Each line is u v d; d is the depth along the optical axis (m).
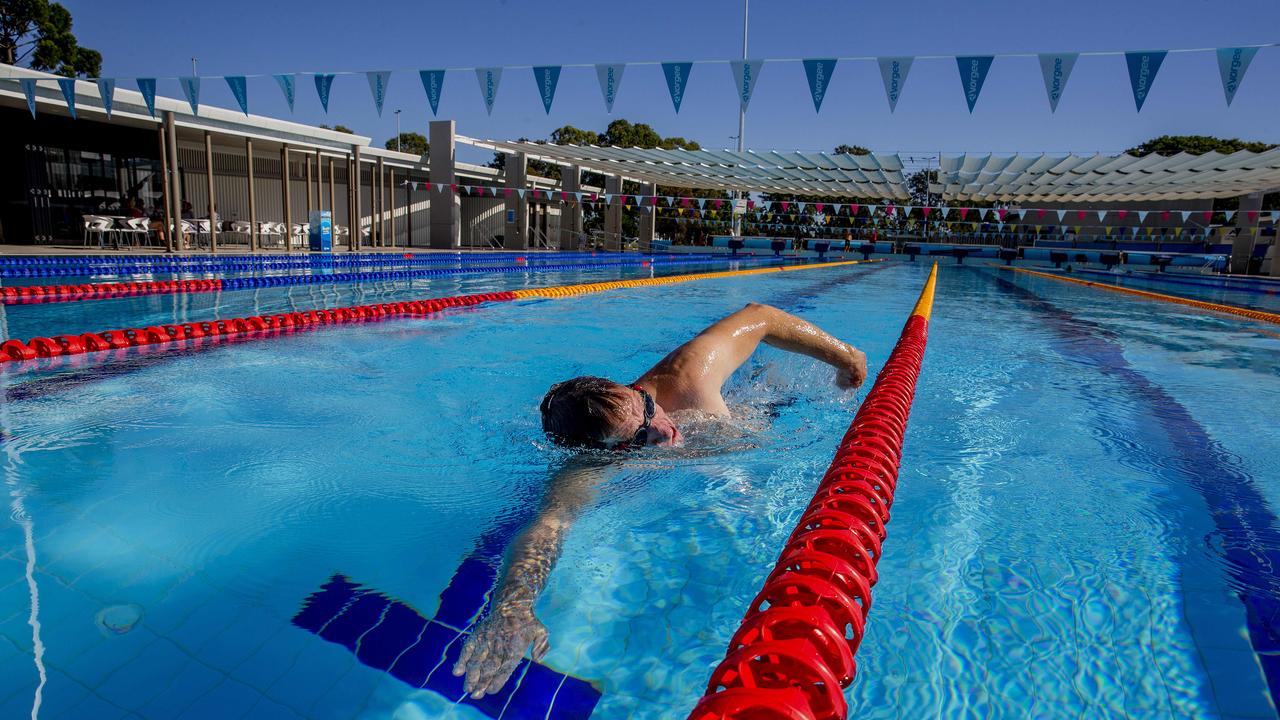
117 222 13.43
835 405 3.11
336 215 21.30
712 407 2.40
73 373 3.75
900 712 1.17
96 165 14.93
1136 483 2.29
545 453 2.30
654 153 17.34
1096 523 1.95
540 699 1.18
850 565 1.26
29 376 3.67
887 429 2.22
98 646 1.30
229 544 1.75
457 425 2.83
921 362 4.51
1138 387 3.83
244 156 17.98
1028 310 8.26
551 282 10.37
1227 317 7.70
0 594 1.49
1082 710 1.18
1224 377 4.15
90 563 1.65
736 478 2.20
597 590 1.54
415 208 23.31
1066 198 22.33
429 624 1.40
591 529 1.83
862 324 6.78
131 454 2.44
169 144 12.41
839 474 1.76
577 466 2.20
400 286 9.15
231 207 17.89
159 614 1.42
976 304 8.92
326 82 6.71
